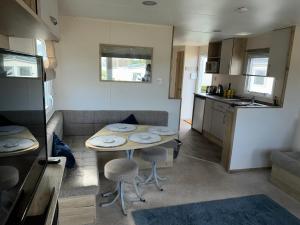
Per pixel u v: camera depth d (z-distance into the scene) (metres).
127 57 3.75
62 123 3.41
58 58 3.49
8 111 0.95
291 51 3.36
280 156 3.00
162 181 3.08
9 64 0.97
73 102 3.69
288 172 2.92
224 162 3.58
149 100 4.00
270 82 4.11
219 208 2.53
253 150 3.51
